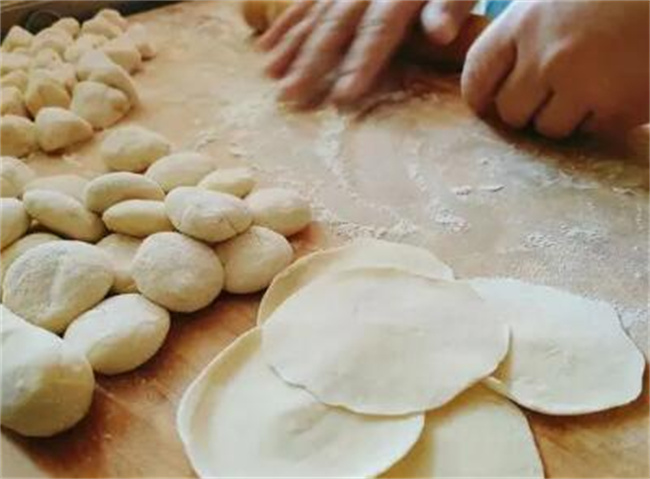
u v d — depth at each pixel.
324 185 0.27
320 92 0.33
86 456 0.18
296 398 0.19
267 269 0.22
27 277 0.21
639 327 0.22
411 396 0.19
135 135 0.28
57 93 0.31
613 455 0.18
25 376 0.18
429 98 0.33
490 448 0.18
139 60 0.36
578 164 0.29
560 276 0.24
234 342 0.20
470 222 0.26
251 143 0.30
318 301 0.21
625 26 0.28
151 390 0.20
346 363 0.19
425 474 0.17
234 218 0.23
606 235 0.25
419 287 0.22
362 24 0.34
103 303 0.21
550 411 0.19
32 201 0.24
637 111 0.29
